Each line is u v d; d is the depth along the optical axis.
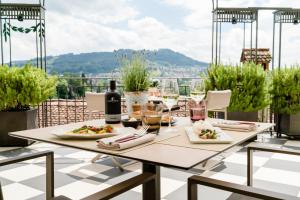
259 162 3.92
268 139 5.28
